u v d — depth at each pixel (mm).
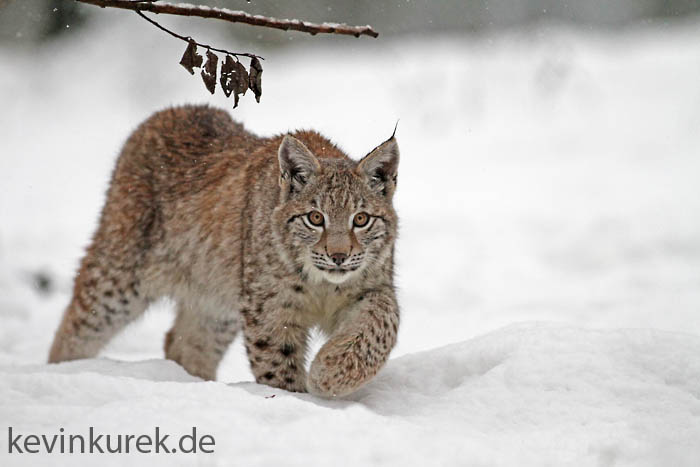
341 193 8805
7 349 12227
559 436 6824
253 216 9531
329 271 8688
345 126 31828
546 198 22734
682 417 7082
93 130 35219
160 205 10922
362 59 42500
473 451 6160
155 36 42219
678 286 15078
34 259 17844
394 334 8719
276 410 6926
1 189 26688
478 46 41469
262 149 10414
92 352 11297
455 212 21953
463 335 12914
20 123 36406
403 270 17656
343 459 5910
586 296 15102
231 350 13148
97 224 11383
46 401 7055
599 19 50469
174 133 11281
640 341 8062
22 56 44375
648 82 36594
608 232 19266
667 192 22141
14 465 5715
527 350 8086
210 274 10438
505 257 18281
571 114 33281
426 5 46156
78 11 44594
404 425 6766
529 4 46781
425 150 29906
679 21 50875
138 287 11148
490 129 32219
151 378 8961
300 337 9281
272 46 45156
